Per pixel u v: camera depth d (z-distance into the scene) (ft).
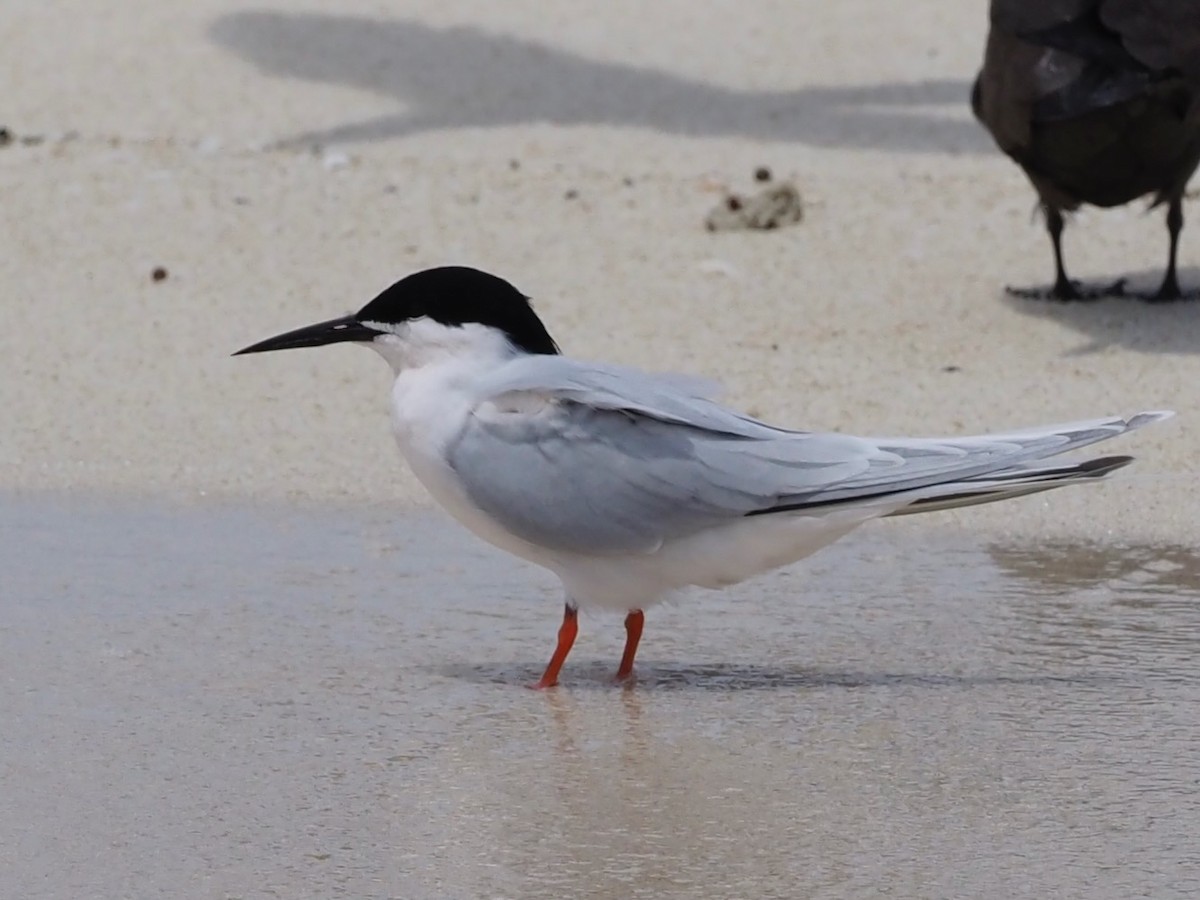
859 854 23.35
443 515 38.83
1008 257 57.72
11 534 37.06
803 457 29.12
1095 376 46.70
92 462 41.34
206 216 60.18
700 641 32.07
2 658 30.55
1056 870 22.85
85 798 25.25
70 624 32.22
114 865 23.18
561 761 26.58
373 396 45.73
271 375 47.06
